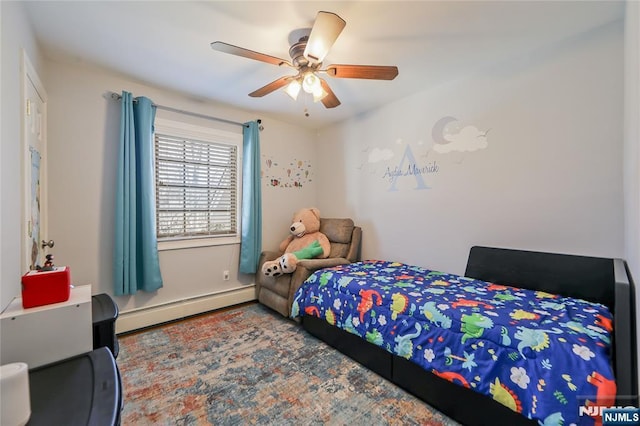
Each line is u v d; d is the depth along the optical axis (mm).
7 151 1258
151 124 2641
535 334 1285
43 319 1109
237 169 3387
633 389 1062
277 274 2814
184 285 2963
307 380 1868
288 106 3260
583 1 1612
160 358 2139
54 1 1574
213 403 1646
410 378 1732
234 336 2518
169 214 2904
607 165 1852
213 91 2828
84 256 2387
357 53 2154
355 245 3326
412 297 1846
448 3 1618
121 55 2168
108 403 846
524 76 2188
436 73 2490
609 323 1379
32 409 807
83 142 2375
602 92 1858
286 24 1797
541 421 1146
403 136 3051
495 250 2303
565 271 1927
